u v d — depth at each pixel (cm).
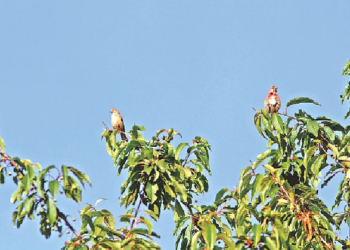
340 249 1280
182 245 1332
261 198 1292
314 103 1466
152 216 1228
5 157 1062
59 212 1084
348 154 1438
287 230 1297
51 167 1040
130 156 1422
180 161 1481
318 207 1345
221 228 1398
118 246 1108
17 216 1059
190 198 1455
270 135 1456
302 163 1438
